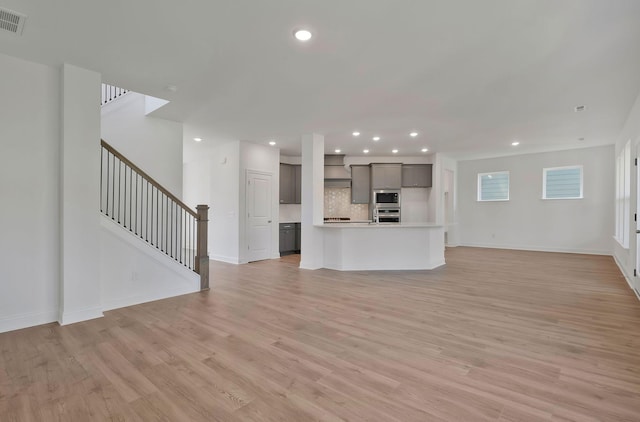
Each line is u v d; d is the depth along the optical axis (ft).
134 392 6.60
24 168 10.31
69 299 10.57
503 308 12.02
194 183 28.22
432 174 27.99
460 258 23.67
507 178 28.84
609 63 10.41
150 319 10.98
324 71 11.04
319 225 19.77
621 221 19.77
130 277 12.67
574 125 18.11
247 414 5.90
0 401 6.30
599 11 7.67
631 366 7.61
